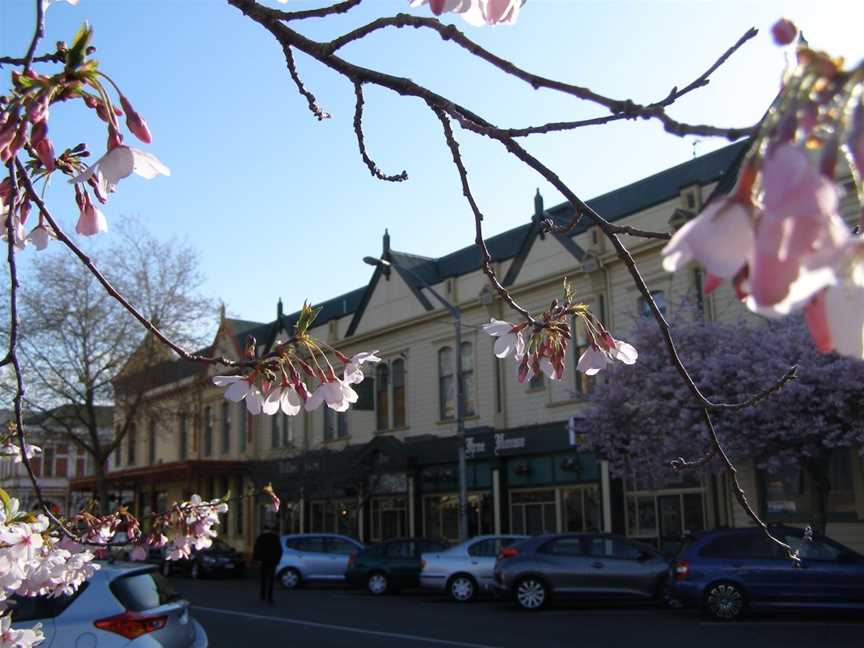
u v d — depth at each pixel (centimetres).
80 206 295
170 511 475
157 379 2841
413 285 2714
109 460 4800
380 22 255
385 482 2759
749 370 1534
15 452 440
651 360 1662
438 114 274
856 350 111
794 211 102
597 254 2067
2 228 305
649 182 2134
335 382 326
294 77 337
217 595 2022
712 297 1809
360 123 324
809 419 1486
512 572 1591
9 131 239
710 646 1081
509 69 218
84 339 2695
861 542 1662
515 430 2277
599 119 230
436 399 2594
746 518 1811
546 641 1168
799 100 115
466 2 194
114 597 739
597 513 2108
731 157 1948
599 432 1769
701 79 228
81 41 242
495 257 2523
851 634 1157
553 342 359
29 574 359
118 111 259
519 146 242
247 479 3478
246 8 278
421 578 1848
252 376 325
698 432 1544
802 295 102
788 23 127
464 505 2061
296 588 2267
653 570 1553
